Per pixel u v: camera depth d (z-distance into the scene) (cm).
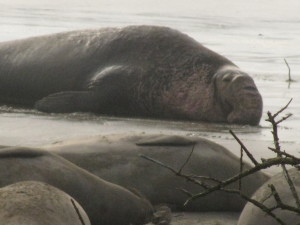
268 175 3303
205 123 5259
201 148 3284
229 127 5009
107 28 5825
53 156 2808
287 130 4791
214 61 5559
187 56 5578
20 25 9938
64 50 5775
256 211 2366
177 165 3206
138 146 3247
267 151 4078
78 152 3172
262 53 8394
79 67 5675
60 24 10269
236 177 1964
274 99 5719
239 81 5325
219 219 3052
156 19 11812
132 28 5747
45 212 2053
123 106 5553
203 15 13175
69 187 2741
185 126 4978
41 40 5922
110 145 3231
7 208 2042
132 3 15138
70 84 5675
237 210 3186
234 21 12306
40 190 2119
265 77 6725
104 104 5497
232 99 5309
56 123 4791
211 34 10094
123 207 2792
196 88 5456
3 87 5891
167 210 2961
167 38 5659
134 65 5578
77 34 5862
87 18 11394
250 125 5141
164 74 5534
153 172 3180
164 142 3253
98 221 2777
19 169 2712
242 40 9594
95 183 2780
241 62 7600
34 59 5825
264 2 17025
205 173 3225
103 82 5522
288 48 8975
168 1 16000
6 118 4919
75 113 5359
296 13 14650
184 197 3175
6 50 5938
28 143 4075
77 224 2092
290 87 6256
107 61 5650
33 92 5797
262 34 10494
